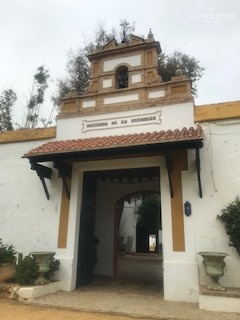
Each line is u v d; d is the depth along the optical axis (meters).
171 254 7.68
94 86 10.54
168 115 8.95
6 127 22.23
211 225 7.63
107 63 10.73
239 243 7.06
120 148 7.45
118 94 9.91
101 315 6.02
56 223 9.20
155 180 12.48
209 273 6.73
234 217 7.19
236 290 6.65
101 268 12.48
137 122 9.24
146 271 14.19
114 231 12.79
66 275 8.55
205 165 8.10
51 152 7.95
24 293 7.11
